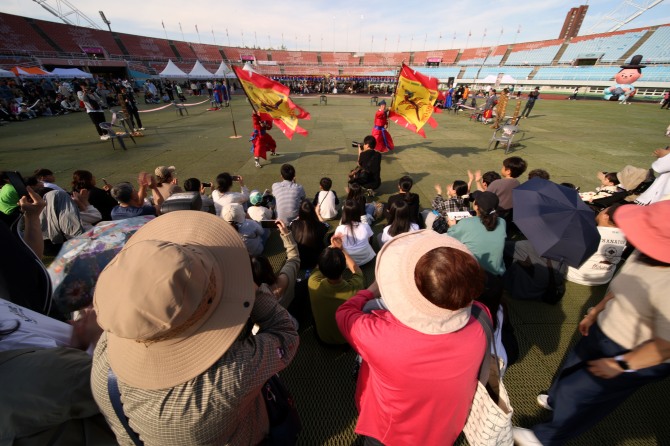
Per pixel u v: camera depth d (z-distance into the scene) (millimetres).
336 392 2104
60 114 15961
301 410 1996
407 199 3750
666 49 31375
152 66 39469
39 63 29219
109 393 817
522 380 2184
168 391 778
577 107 19984
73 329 1317
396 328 974
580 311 2822
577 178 6539
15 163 7230
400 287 945
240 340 938
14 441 822
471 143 9883
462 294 823
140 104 20719
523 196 2238
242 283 900
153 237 924
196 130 11367
